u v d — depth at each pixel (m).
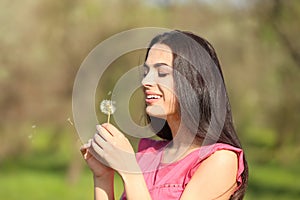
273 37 20.81
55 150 37.22
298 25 19.19
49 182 28.77
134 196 2.81
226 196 2.92
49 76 24.27
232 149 2.92
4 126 25.44
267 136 40.78
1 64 23.45
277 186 27.16
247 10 20.30
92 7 23.70
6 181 28.67
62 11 23.58
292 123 25.02
